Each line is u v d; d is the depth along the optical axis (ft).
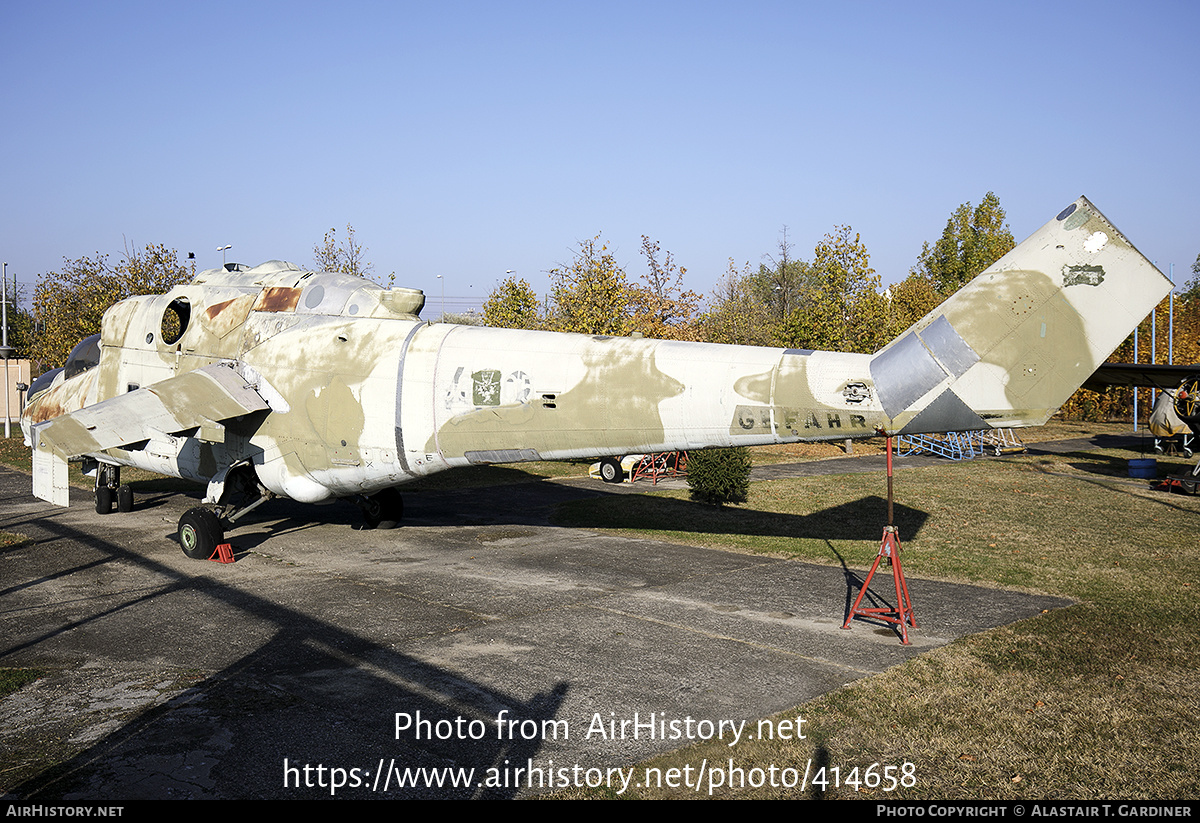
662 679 21.95
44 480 35.91
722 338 111.24
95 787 15.98
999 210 202.69
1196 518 48.14
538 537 41.96
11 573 33.27
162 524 43.93
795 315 99.14
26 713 19.56
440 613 28.12
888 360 25.00
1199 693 21.03
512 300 90.94
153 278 93.50
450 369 32.48
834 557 37.32
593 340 30.86
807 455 89.15
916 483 63.57
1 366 93.61
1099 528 44.86
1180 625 26.66
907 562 36.24
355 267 111.65
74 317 96.99
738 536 42.34
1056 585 32.14
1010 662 23.17
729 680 21.90
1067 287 23.68
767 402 26.43
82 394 44.86
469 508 51.42
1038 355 23.89
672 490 59.98
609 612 28.30
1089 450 94.32
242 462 36.88
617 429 29.22
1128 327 23.29
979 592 31.12
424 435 32.73
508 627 26.55
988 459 84.12
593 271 82.79
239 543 39.65
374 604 29.14
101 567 34.40
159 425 34.06
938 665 22.93
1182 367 45.91
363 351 34.55
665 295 97.09
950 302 24.61
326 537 41.47
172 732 18.56
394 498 43.57
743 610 28.63
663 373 28.48
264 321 37.60
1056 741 18.28
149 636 25.43
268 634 25.71
